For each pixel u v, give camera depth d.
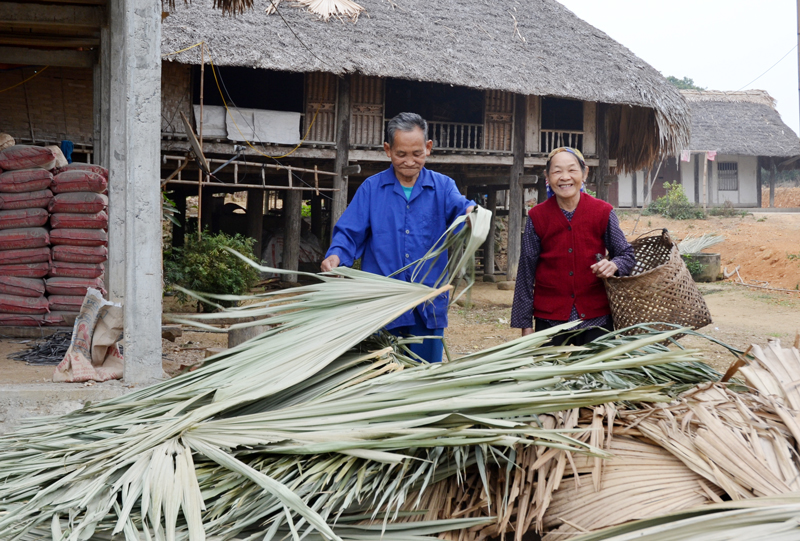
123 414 2.43
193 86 11.03
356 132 12.15
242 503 1.75
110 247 5.75
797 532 1.36
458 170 14.46
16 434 2.47
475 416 1.77
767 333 8.64
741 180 29.14
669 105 13.18
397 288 2.40
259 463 1.87
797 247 16.27
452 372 2.00
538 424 1.89
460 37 12.64
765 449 1.75
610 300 2.98
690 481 1.75
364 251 3.06
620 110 14.55
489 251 15.07
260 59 10.27
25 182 6.04
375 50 11.30
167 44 10.02
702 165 28.55
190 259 8.44
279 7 11.46
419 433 1.72
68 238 6.08
